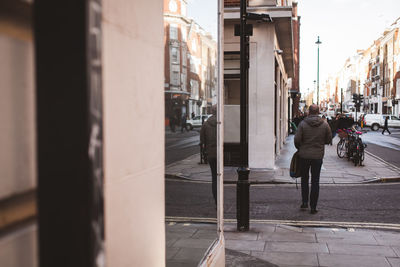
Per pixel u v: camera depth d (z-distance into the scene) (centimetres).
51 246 86
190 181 312
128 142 159
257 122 1250
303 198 722
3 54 92
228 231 574
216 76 405
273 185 986
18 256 96
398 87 5703
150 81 188
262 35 1238
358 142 1321
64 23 83
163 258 212
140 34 174
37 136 86
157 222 200
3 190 92
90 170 84
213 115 389
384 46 6562
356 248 493
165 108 249
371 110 7531
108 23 141
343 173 1147
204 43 356
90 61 83
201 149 348
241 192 571
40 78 85
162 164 209
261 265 429
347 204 765
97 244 87
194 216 319
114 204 145
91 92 83
